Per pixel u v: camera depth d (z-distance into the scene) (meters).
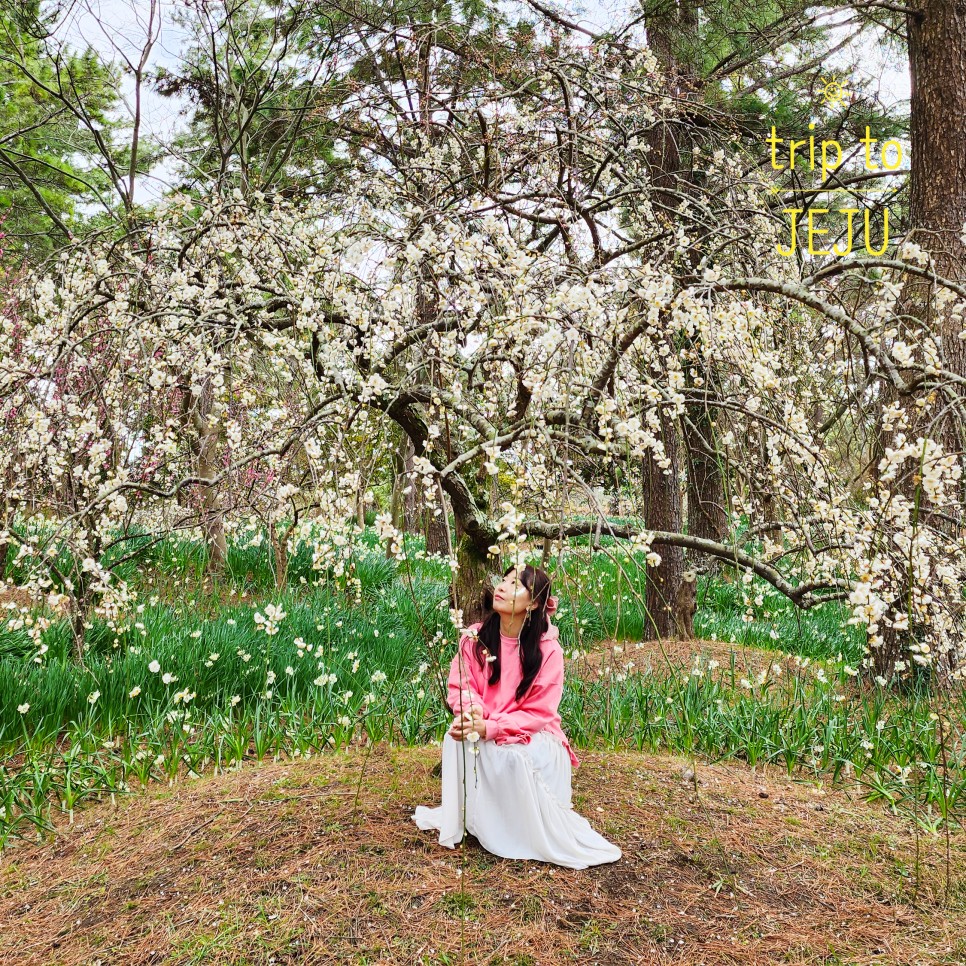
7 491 4.02
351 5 7.19
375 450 3.53
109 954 2.35
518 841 2.81
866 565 2.62
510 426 3.46
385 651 5.49
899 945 2.51
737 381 3.71
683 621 6.75
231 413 4.55
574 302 2.72
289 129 8.14
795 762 4.00
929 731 4.19
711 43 6.51
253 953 2.30
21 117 10.22
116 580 5.03
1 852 3.08
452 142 5.64
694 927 2.50
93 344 4.44
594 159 5.39
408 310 3.47
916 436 3.39
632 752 4.06
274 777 3.49
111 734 4.07
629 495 3.91
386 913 2.47
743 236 4.18
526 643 2.97
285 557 7.04
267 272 4.09
